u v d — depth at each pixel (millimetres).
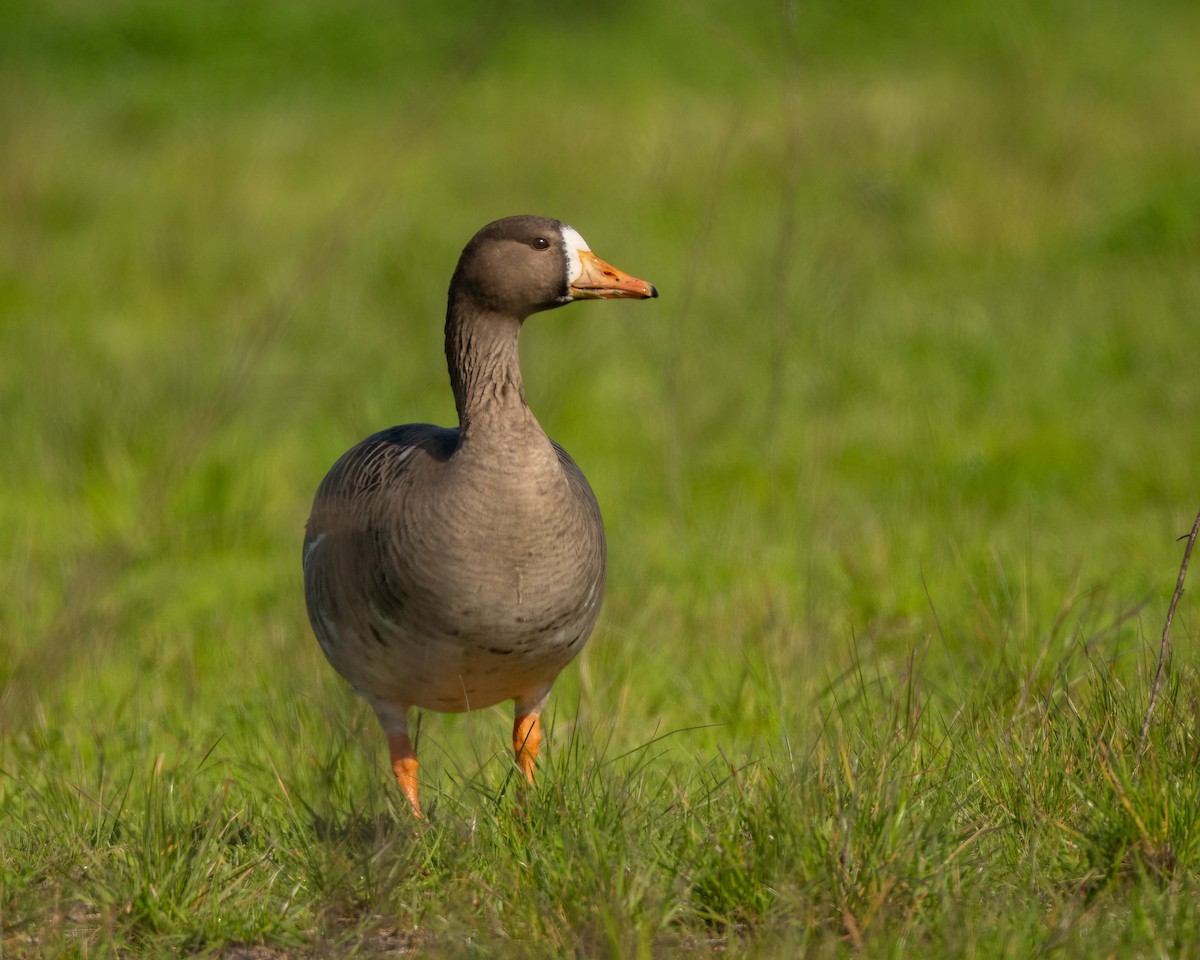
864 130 22062
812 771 6754
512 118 25203
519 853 6641
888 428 14094
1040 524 11938
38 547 12445
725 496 12836
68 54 31016
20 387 15641
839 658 9359
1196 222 17969
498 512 6852
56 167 22406
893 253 18656
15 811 7770
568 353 15867
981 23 29078
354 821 6793
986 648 9086
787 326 15891
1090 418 13984
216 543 12484
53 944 6059
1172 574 10562
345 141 24938
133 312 18328
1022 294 17000
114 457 13914
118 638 10508
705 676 9383
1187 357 14961
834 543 11484
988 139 21172
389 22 31781
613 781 6984
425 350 16234
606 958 5832
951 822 6621
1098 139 21188
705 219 12680
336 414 15078
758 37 29078
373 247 19484
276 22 31719
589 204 20875
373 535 7137
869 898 6059
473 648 7016
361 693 7648
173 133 25844
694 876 6328
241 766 8250
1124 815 6449
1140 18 29391
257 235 20312
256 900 6543
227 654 10258
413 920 6340
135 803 7820
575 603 7113
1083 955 5582
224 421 13789
